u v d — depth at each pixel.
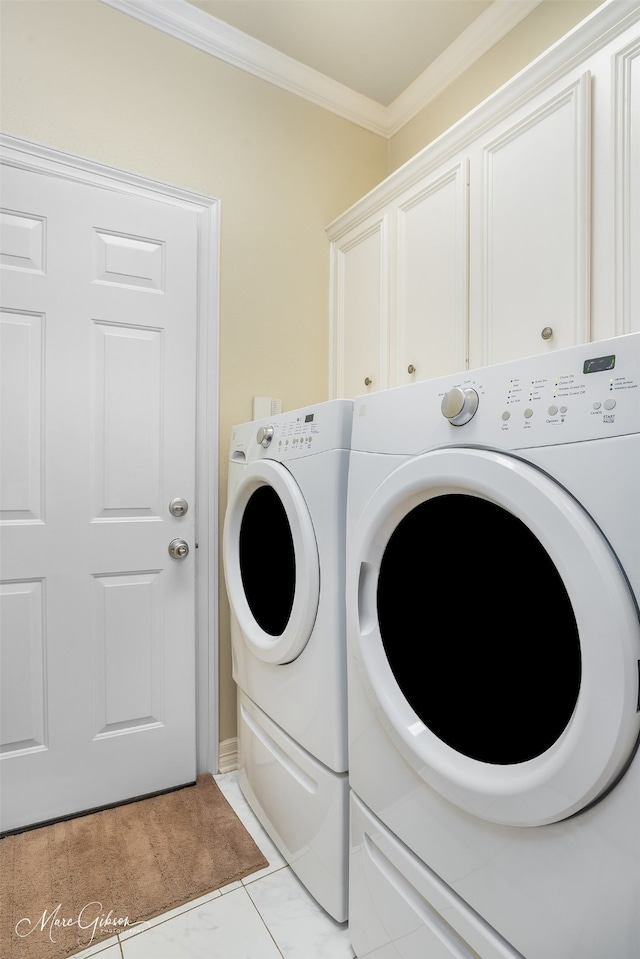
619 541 0.61
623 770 0.59
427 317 1.67
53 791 1.53
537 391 0.71
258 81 2.00
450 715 0.84
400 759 0.93
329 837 1.15
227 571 1.65
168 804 1.62
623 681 0.58
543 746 0.69
